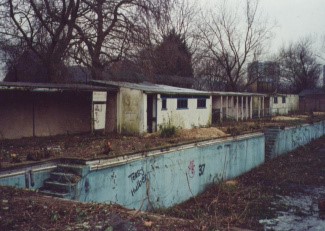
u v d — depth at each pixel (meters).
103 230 6.09
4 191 8.66
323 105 63.28
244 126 28.73
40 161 11.32
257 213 14.86
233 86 49.12
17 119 19.12
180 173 16.28
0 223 6.37
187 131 23.12
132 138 19.72
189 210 15.03
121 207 7.64
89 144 16.72
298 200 16.95
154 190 14.56
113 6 26.19
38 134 20.23
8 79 29.19
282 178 21.44
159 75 40.38
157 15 26.19
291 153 30.17
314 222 13.74
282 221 13.82
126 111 21.91
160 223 6.61
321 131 42.62
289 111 57.94
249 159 23.58
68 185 10.86
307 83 72.38
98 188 11.91
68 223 6.47
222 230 6.49
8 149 14.65
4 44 25.31
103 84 22.62
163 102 23.44
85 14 26.45
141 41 25.64
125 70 26.83
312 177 21.77
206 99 29.25
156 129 22.80
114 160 12.58
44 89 17.34
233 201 16.47
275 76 65.44
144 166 14.00
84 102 23.00
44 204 7.61
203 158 18.22
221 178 19.86
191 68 48.16
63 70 25.33
